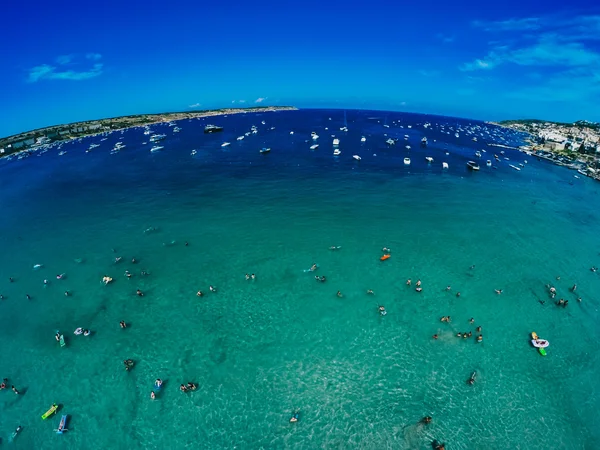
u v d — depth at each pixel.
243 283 48.44
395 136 177.38
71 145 168.00
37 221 71.69
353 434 29.45
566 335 39.84
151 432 29.62
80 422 30.41
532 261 54.69
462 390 33.25
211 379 34.22
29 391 33.31
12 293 47.78
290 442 28.89
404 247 57.62
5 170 122.56
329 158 117.62
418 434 29.48
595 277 51.09
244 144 146.62
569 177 105.50
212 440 29.09
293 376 34.53
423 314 42.47
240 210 72.69
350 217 68.81
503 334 39.69
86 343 38.75
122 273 51.34
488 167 112.88
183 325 41.12
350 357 36.59
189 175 99.88
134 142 165.38
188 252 56.50
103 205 78.62
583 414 31.36
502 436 29.47
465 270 51.66
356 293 46.12
